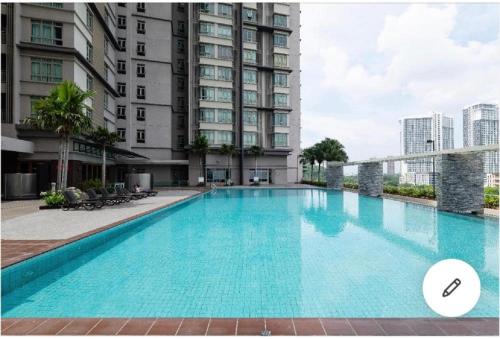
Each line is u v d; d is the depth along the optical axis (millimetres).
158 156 42938
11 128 21625
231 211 17469
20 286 6227
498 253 8547
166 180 44125
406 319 4168
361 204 20656
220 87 44438
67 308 5195
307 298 5512
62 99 17703
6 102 21734
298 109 53219
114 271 7094
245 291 5848
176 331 3861
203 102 43625
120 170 42188
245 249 9016
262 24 47938
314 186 40938
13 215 13328
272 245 9477
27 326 4016
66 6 23484
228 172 45344
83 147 25500
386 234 11062
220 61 44469
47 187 20922
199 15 43594
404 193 24297
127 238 10547
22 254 6848
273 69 47656
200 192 29719
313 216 15445
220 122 44375
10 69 21828
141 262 7770
